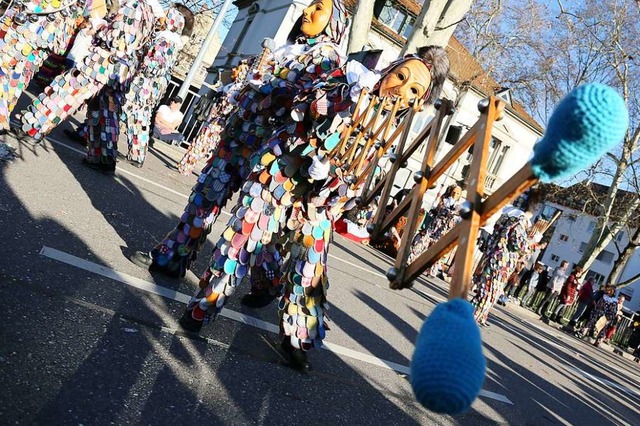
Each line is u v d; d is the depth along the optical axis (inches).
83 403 74.1
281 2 981.8
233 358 109.6
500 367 219.0
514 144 1240.8
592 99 42.2
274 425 91.4
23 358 77.9
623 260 983.0
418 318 236.2
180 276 138.9
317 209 113.9
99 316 100.6
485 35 992.2
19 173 161.2
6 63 175.9
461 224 51.1
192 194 135.8
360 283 260.4
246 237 111.3
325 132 105.0
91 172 205.9
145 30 199.9
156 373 91.0
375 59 109.8
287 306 118.3
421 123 779.4
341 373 129.1
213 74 1200.8
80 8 185.8
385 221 78.6
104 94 203.5
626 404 277.6
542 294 747.4
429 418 125.9
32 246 116.5
